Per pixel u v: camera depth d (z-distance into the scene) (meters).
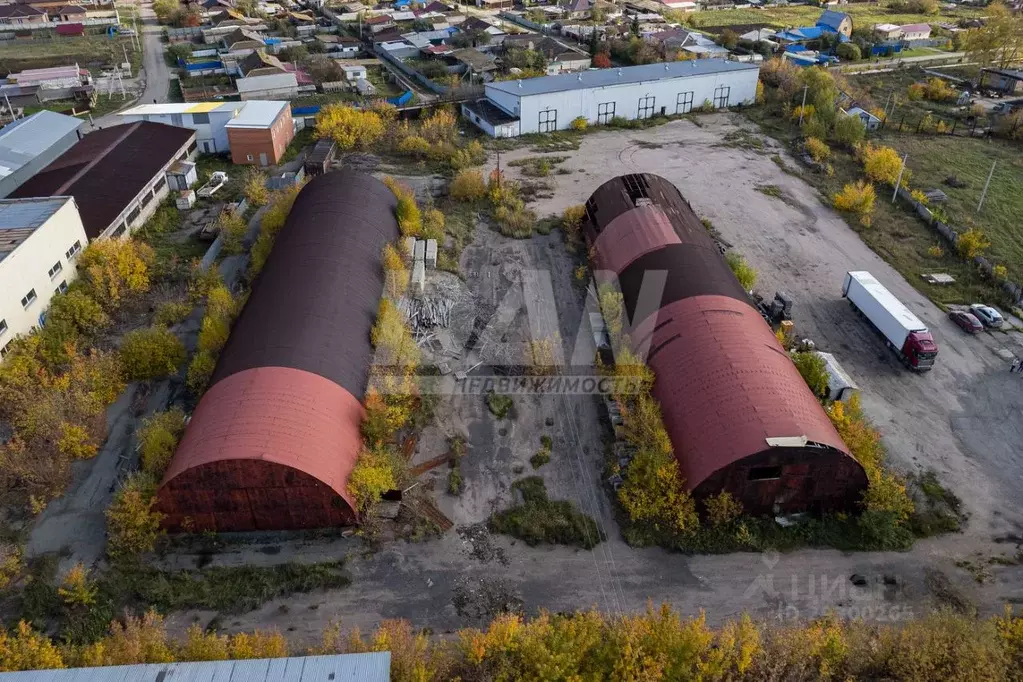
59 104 86.75
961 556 29.41
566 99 77.25
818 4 161.50
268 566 28.64
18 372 36.72
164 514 29.25
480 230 55.81
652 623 23.89
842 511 31.16
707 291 38.81
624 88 79.69
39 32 124.31
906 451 34.66
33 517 30.59
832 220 58.09
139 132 65.38
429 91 92.31
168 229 55.72
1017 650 23.77
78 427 33.38
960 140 74.88
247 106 72.12
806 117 79.19
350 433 31.42
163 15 136.62
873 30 118.62
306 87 90.19
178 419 33.34
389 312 39.69
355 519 29.95
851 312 45.75
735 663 23.77
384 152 71.31
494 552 29.50
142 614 26.64
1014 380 39.75
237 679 20.67
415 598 27.50
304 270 39.88
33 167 59.56
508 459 34.16
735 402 31.09
